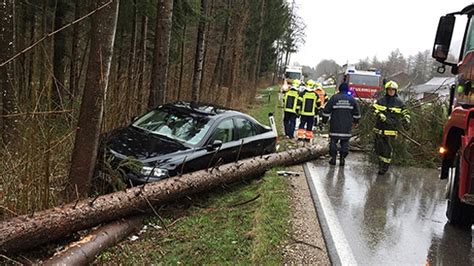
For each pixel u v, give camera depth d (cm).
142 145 742
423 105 1189
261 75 5381
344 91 1003
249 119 911
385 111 930
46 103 618
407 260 511
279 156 942
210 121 812
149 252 545
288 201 705
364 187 827
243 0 2423
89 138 634
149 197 616
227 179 773
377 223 628
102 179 664
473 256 530
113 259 519
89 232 555
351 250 528
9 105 777
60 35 1370
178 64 2103
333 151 1016
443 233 604
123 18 1509
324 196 745
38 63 717
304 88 1352
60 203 584
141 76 1309
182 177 686
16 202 549
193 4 1638
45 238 496
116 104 890
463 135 594
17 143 616
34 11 1402
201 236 589
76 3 1326
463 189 525
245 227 611
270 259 496
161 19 1146
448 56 643
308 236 570
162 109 872
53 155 615
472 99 553
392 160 1064
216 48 2680
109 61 645
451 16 635
